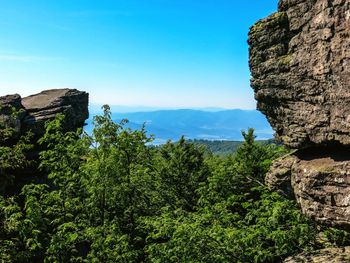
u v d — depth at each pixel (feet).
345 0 26.96
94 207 71.72
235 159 84.48
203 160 98.78
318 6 29.01
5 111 89.15
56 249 62.69
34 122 89.97
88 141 73.15
